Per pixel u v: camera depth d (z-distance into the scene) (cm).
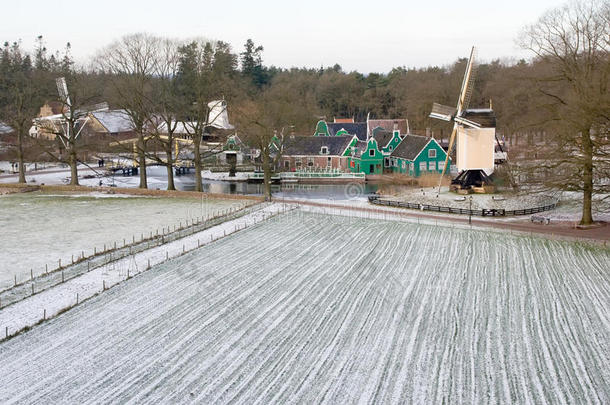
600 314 2814
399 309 2900
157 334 2570
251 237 4422
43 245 4122
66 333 2564
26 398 2019
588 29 4531
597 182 5000
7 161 10181
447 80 12606
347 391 2086
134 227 4762
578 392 2080
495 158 8069
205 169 10006
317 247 4106
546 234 4438
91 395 2047
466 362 2319
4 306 2866
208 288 3198
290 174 8769
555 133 4653
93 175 8725
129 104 6819
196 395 2056
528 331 2623
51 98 8662
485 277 3406
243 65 17000
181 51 7588
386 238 4375
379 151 8931
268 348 2442
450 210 5422
